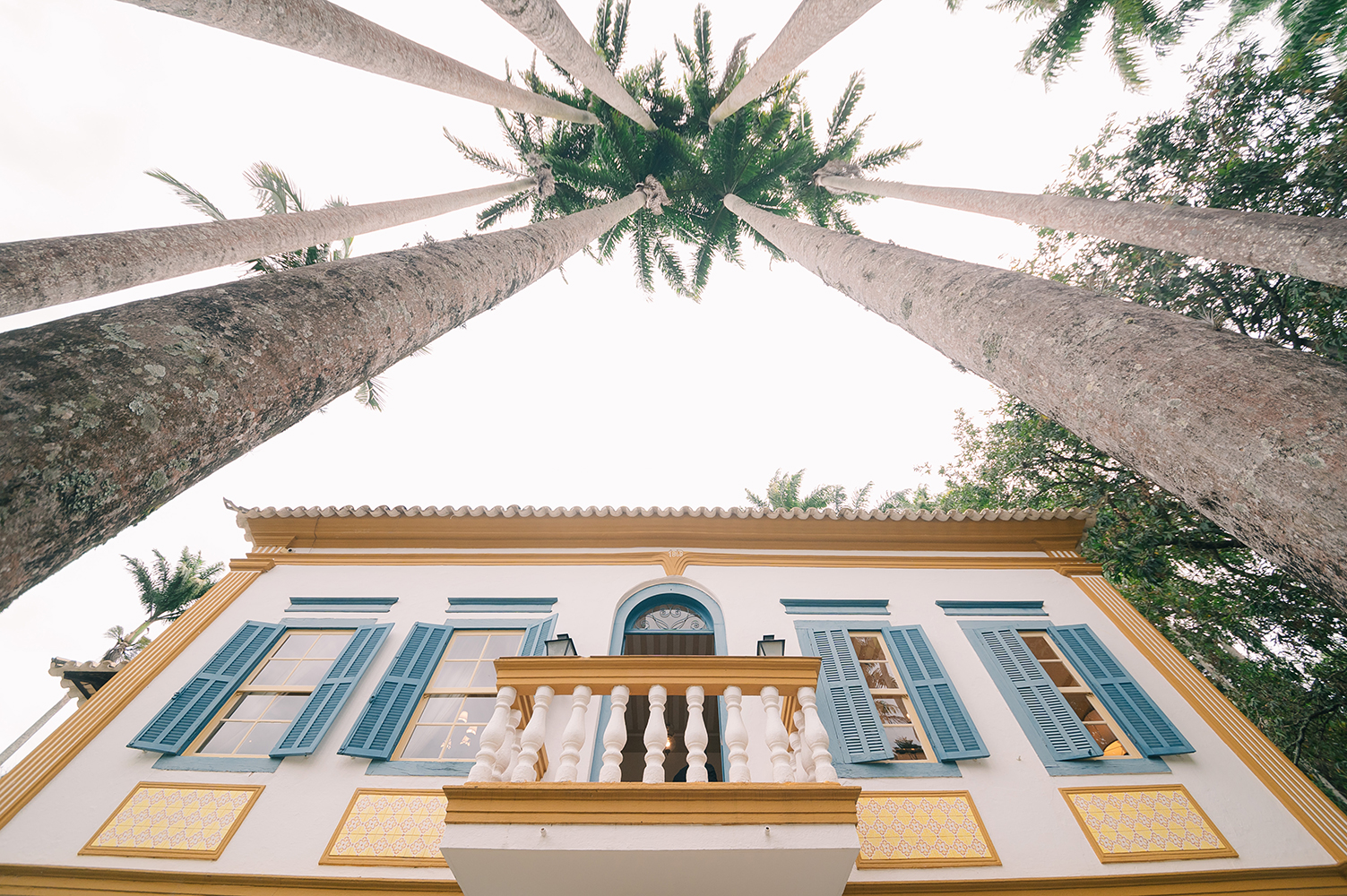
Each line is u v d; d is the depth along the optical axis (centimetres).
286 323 280
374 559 830
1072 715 639
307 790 581
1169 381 352
